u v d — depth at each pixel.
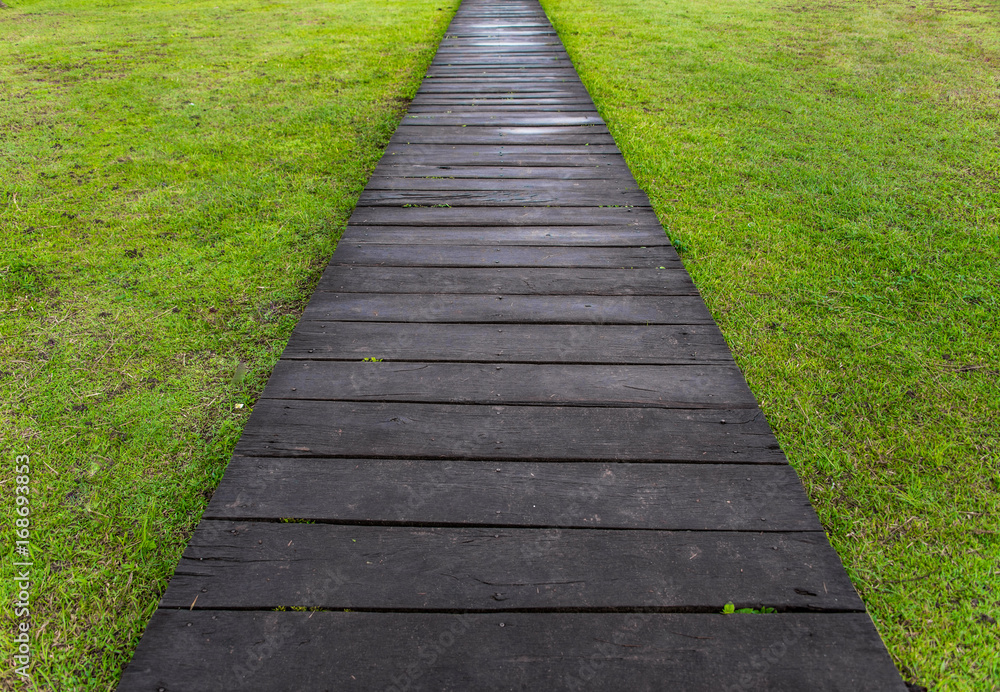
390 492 1.43
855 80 4.94
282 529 1.34
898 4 8.03
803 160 3.55
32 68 5.69
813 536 1.32
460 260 2.43
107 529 1.52
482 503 1.40
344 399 1.71
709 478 1.46
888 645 1.27
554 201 2.95
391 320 2.06
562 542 1.31
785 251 2.66
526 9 8.59
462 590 1.22
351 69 5.60
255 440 1.57
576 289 2.24
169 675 1.08
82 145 3.92
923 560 1.43
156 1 9.58
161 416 1.86
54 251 2.73
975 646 1.26
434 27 7.50
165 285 2.49
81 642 1.29
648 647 1.12
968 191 3.13
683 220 2.92
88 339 2.18
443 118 4.16
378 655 1.11
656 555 1.28
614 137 3.88
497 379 1.79
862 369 2.00
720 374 1.81
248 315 2.31
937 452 1.69
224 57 6.05
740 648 1.12
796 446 1.74
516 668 1.09
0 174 3.48
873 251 2.64
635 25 7.21
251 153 3.77
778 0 8.58
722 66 5.39
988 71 5.06
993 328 2.16
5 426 1.81
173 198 3.22
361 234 2.64
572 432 1.60
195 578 1.24
